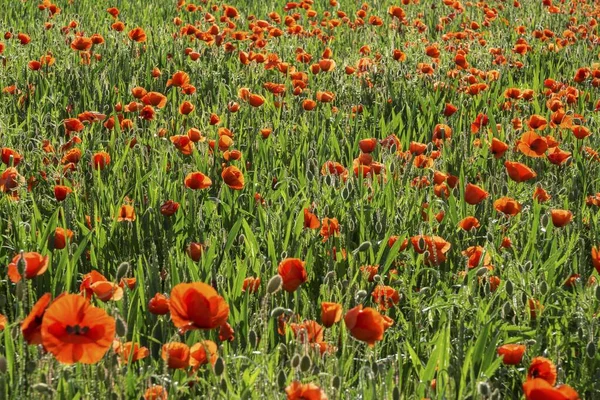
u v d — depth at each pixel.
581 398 3.23
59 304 2.33
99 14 13.66
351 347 3.29
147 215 4.52
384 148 5.87
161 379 2.73
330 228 4.32
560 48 11.33
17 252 4.14
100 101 7.61
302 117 7.29
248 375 2.94
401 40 12.30
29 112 6.83
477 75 8.96
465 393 2.97
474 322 3.55
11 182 4.50
